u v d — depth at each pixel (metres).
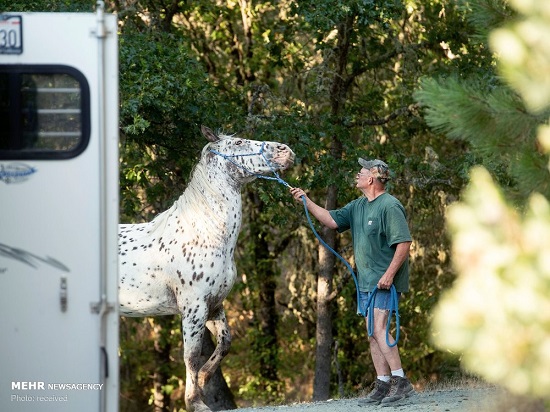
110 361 8.34
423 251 22.22
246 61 22.83
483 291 5.03
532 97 5.85
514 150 7.71
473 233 5.19
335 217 12.46
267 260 25.08
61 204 8.43
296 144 18.31
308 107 20.89
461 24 19.78
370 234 11.95
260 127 18.11
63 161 8.45
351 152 18.91
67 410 8.37
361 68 20.53
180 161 18.66
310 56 20.83
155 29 19.00
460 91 7.58
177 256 12.48
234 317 27.58
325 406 12.67
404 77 20.36
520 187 7.66
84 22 8.52
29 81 8.52
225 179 12.49
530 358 5.01
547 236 5.09
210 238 12.45
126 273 12.62
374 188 12.11
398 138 21.98
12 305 8.37
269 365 26.84
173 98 16.25
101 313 8.33
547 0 5.82
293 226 22.41
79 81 8.52
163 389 27.11
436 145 22.89
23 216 8.42
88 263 8.41
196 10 21.58
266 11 22.17
